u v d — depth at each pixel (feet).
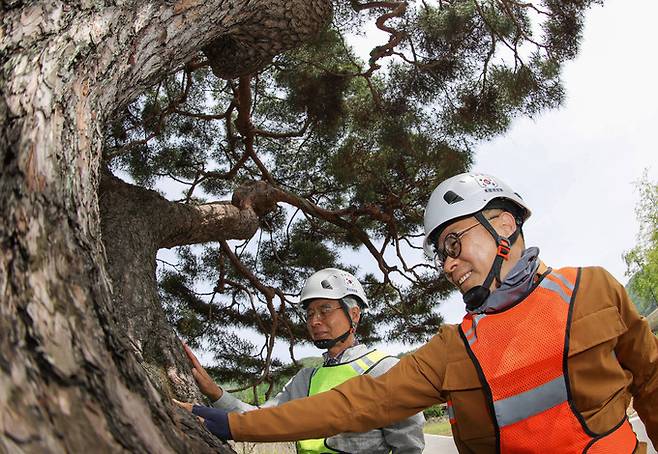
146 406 3.83
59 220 3.99
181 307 33.53
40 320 3.26
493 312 6.31
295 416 6.68
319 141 30.68
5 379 2.80
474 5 26.48
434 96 27.43
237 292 34.47
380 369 10.55
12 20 5.39
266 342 32.58
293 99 28.58
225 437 6.70
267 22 11.79
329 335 11.25
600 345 5.77
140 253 13.55
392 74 27.81
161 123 26.08
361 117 28.45
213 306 34.22
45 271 3.55
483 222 6.60
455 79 27.02
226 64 13.16
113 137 27.35
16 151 3.93
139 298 11.85
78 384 3.22
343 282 11.55
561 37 26.53
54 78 5.05
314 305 11.42
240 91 25.48
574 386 5.74
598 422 5.70
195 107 33.40
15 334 3.05
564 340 5.75
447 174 26.89
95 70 6.22
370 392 6.83
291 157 33.45
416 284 31.40
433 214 6.97
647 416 6.28
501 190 6.82
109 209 14.37
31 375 2.97
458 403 6.42
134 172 30.68
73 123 5.05
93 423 3.13
